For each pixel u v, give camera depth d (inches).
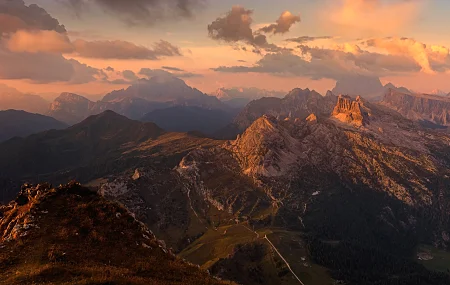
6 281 1898.4
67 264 2159.2
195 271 2506.2
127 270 2203.5
